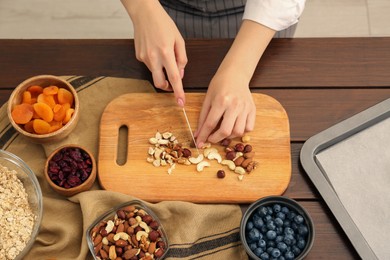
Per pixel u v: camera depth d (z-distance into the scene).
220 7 1.28
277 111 1.03
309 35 1.80
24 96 1.01
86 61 1.08
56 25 1.85
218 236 0.95
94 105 1.05
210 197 0.97
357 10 1.83
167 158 0.99
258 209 0.92
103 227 0.93
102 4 1.88
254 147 1.00
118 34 1.84
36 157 1.01
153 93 1.05
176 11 1.30
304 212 0.91
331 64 1.07
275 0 1.04
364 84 1.05
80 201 0.95
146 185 0.98
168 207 0.95
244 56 1.04
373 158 0.99
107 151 1.01
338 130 1.01
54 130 1.00
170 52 1.00
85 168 0.97
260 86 1.05
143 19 1.03
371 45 1.08
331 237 0.94
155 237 0.92
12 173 0.97
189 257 0.93
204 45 1.09
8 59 1.08
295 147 1.01
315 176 0.97
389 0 1.84
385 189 0.97
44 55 1.09
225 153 1.00
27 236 0.92
